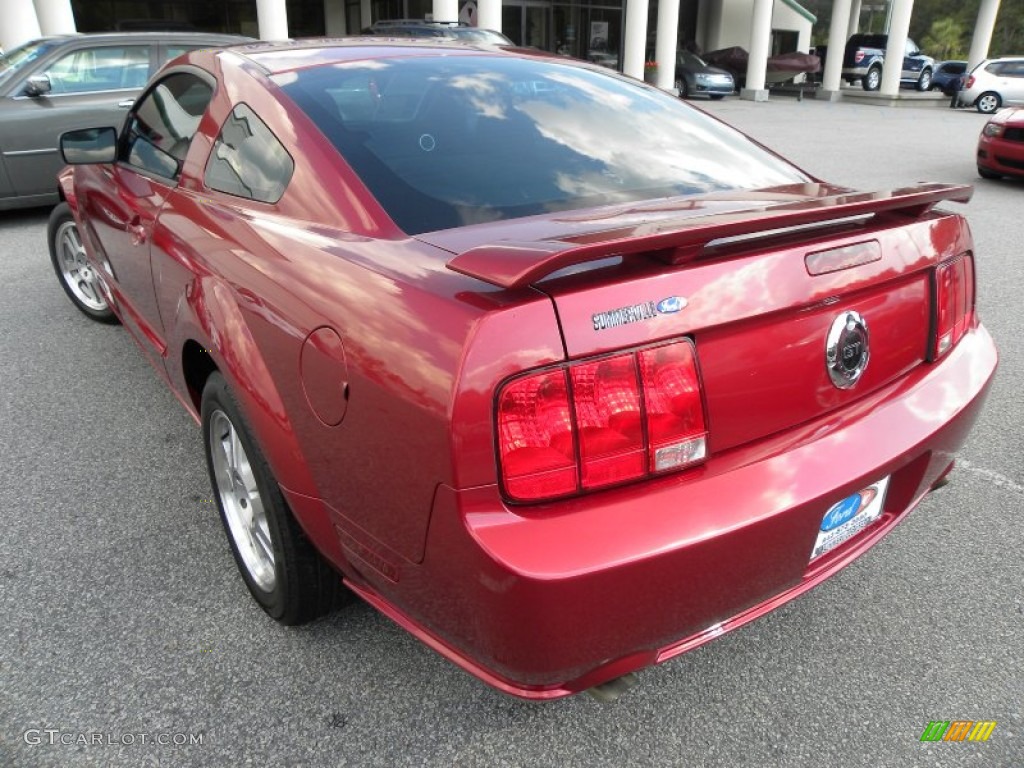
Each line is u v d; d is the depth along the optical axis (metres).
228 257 2.06
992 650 2.15
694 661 2.13
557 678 1.48
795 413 1.67
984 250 6.56
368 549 1.66
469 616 1.46
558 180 2.03
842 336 1.71
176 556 2.52
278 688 2.00
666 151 2.30
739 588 1.59
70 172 4.16
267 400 1.84
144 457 3.13
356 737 1.87
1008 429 3.42
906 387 1.91
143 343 3.09
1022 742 1.87
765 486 1.55
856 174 10.33
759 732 1.89
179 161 2.68
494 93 2.33
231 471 2.26
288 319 1.77
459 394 1.35
